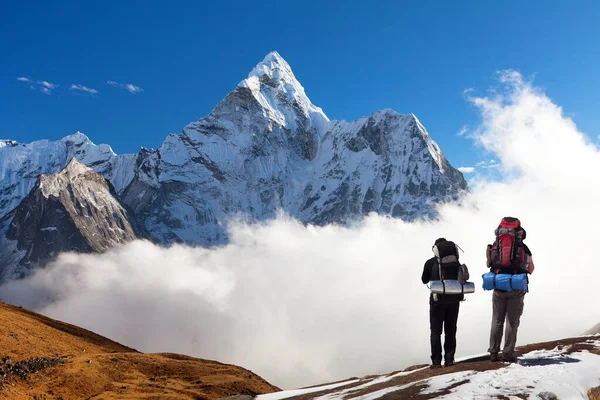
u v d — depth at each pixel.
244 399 18.28
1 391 20.83
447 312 12.91
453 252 12.85
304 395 16.25
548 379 10.22
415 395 10.84
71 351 31.05
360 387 14.46
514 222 11.97
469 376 11.12
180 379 29.53
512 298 11.75
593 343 12.95
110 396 24.05
